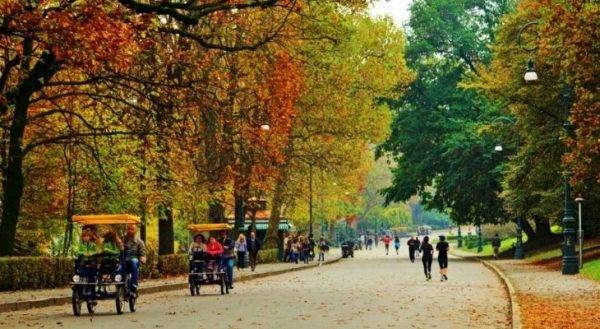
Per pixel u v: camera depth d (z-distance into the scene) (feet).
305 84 197.88
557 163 163.73
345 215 441.68
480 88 176.76
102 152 140.77
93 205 156.97
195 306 88.48
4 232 115.24
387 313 76.07
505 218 253.03
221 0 88.12
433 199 265.54
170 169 147.54
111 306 90.89
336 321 68.39
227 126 151.33
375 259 288.71
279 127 136.26
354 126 231.09
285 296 103.19
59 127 136.26
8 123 127.54
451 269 187.62
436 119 259.80
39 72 101.71
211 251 110.83
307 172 245.45
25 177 153.48
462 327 62.39
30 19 75.05
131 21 81.00
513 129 173.37
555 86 154.61
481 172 244.83
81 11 75.77
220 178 162.91
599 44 91.25
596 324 60.29
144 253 82.79
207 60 108.27
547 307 76.74
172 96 100.12
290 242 255.29
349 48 219.20
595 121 92.07
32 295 98.78
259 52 120.47
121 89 103.91
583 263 160.97
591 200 166.71
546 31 94.22
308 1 121.39
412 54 268.21
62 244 174.29
